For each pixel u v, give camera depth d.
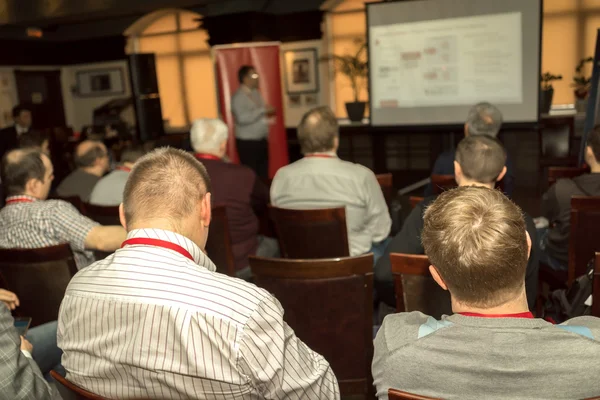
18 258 1.88
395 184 6.88
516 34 5.45
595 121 3.69
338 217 2.24
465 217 0.85
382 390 0.90
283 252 2.43
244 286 0.95
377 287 1.82
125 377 0.91
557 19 6.50
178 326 0.88
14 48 8.89
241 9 7.39
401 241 1.75
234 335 0.88
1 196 3.77
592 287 1.52
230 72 5.99
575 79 6.08
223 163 2.62
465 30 5.66
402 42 5.97
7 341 1.10
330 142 2.48
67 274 1.90
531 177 6.17
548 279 2.46
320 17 7.62
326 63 7.85
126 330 0.91
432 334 0.85
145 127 8.30
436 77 5.90
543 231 2.72
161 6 6.84
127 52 9.28
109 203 2.85
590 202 2.08
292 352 0.95
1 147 6.22
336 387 1.04
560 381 0.77
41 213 1.97
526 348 0.79
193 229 1.05
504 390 0.79
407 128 6.17
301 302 1.63
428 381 0.83
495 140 1.84
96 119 8.75
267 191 2.79
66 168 7.66
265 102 6.00
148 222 1.02
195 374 0.87
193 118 9.20
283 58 8.08
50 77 9.58
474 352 0.80
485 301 0.84
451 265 0.84
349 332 1.66
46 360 1.77
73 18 7.45
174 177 1.03
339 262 1.56
